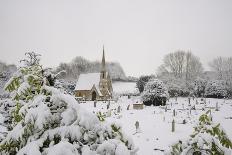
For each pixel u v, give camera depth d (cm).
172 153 433
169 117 3603
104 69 7356
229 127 2827
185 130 2742
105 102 5531
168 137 2422
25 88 407
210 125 446
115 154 349
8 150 389
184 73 9694
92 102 5503
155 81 5062
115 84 10556
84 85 7306
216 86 6575
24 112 385
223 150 411
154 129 2803
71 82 7600
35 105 388
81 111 374
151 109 4425
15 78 431
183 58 9662
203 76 9862
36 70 444
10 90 427
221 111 4153
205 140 410
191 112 4050
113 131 401
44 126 381
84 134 368
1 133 508
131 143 407
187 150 416
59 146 335
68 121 371
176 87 7219
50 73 447
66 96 389
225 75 9538
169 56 9738
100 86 7231
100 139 376
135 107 4497
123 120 3369
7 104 519
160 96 4900
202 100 5734
